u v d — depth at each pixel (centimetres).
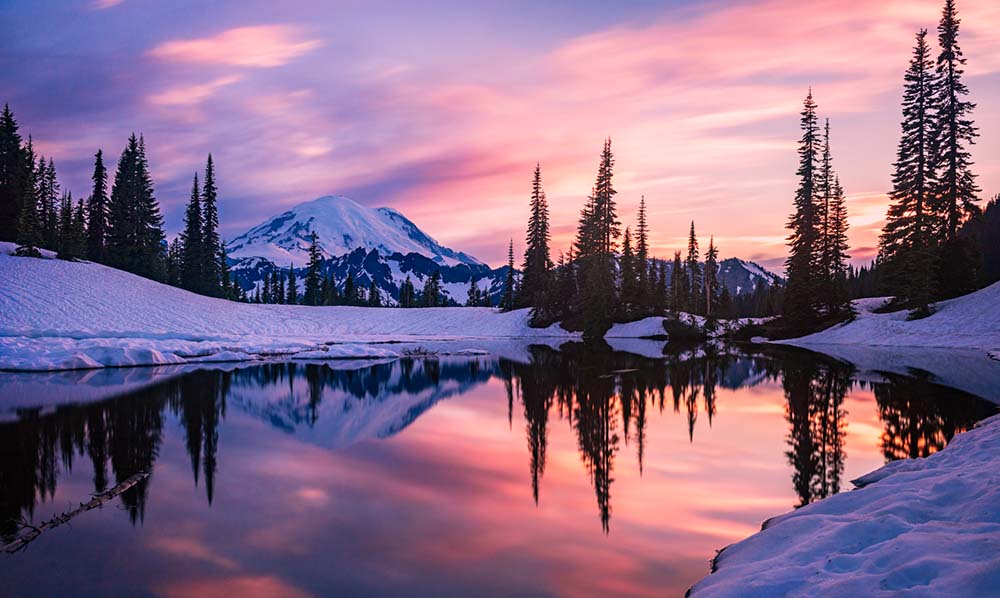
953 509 584
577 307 6656
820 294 4934
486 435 1460
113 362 2969
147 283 5859
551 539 770
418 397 2102
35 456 1221
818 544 554
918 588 397
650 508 894
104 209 6762
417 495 966
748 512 869
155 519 846
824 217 4997
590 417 1688
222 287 8650
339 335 5866
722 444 1314
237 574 663
